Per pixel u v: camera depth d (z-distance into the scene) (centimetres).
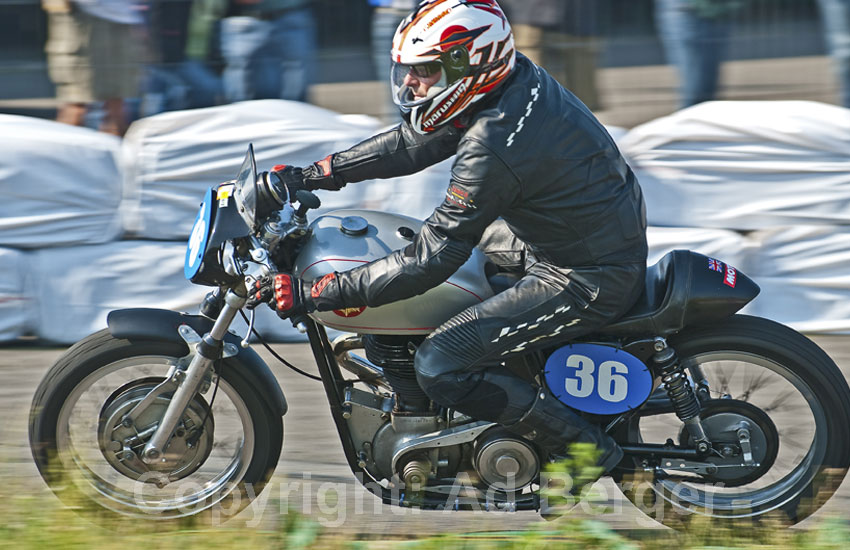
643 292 1257
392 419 1266
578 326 1207
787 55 2273
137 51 2181
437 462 1272
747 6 2264
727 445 1288
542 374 1266
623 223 1188
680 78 2275
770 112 1936
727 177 1945
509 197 1143
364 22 2325
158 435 1259
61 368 1267
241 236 1191
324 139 1964
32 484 1355
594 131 1180
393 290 1148
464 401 1213
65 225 1925
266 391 1289
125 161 1973
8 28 2170
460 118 1184
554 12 2097
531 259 1265
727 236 1936
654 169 1961
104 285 1938
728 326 1274
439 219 1147
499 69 1148
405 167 1313
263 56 2250
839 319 1944
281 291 1160
